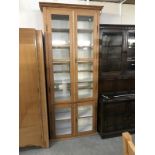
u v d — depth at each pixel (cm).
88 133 280
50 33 238
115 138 271
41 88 222
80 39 268
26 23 268
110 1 296
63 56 261
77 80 262
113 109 270
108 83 284
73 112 269
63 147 247
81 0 281
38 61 216
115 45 274
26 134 229
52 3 227
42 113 229
